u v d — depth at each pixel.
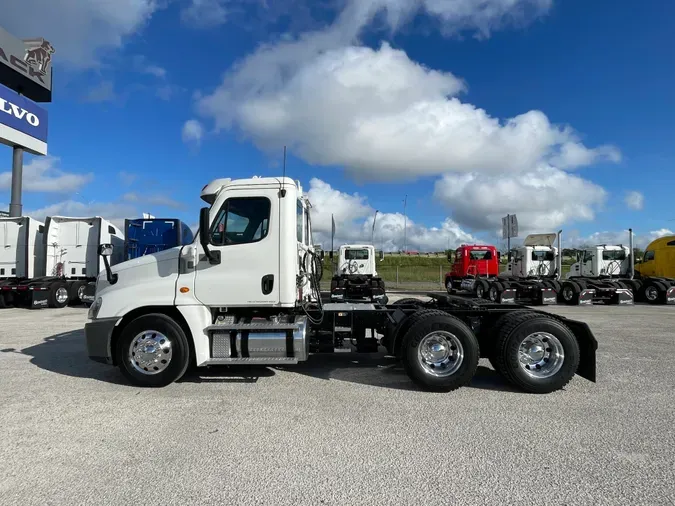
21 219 16.06
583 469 3.31
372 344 6.15
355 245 18.47
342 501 2.88
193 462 3.44
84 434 3.99
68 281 15.90
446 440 3.85
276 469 3.32
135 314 5.66
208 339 5.51
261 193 5.64
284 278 5.55
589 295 18.34
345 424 4.24
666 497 2.92
